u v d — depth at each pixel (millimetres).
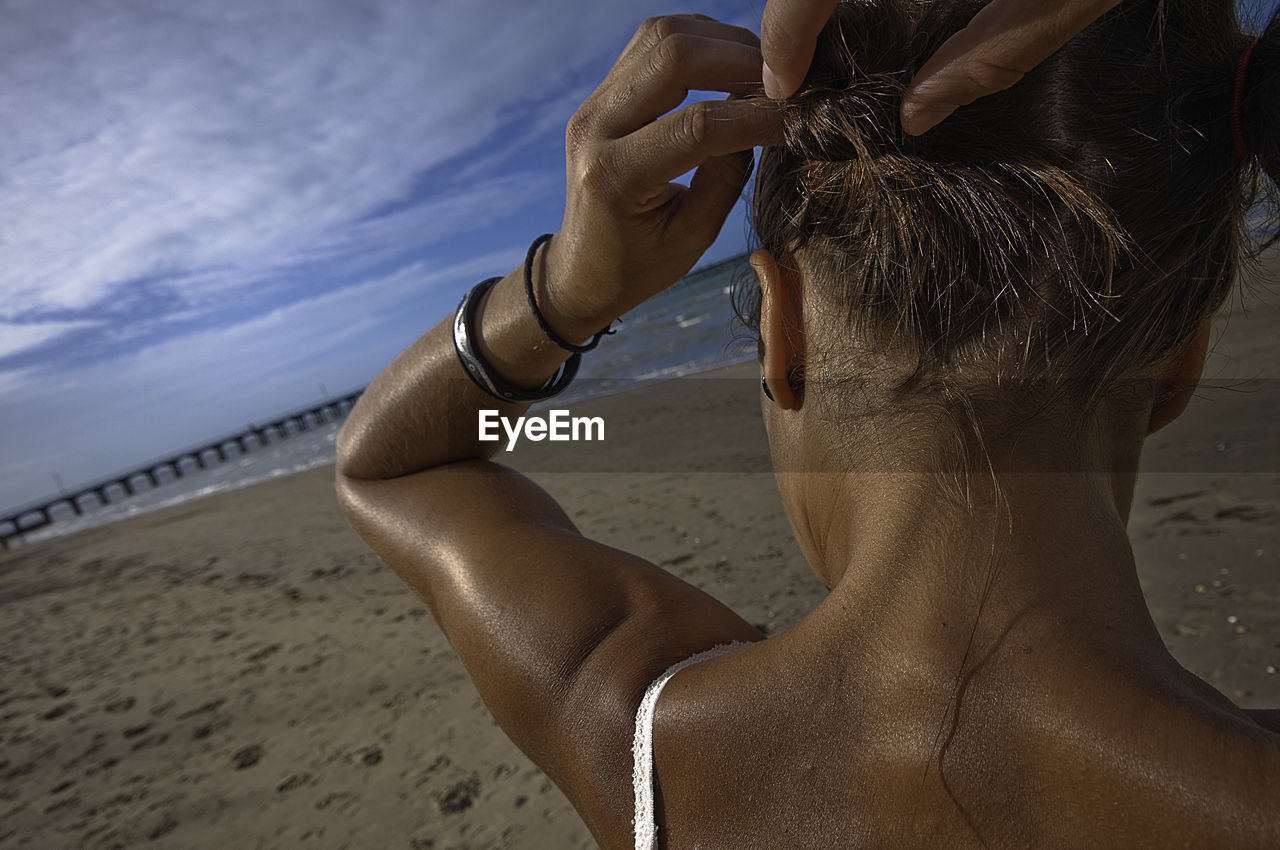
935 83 389
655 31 540
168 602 7371
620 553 679
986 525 417
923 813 388
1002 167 416
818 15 412
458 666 4066
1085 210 404
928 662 404
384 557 791
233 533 10953
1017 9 360
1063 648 382
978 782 378
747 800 445
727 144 489
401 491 807
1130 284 413
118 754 3969
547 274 671
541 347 710
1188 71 415
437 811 2859
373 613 5273
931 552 426
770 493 5777
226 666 4918
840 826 410
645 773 488
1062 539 410
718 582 4285
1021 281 420
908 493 440
